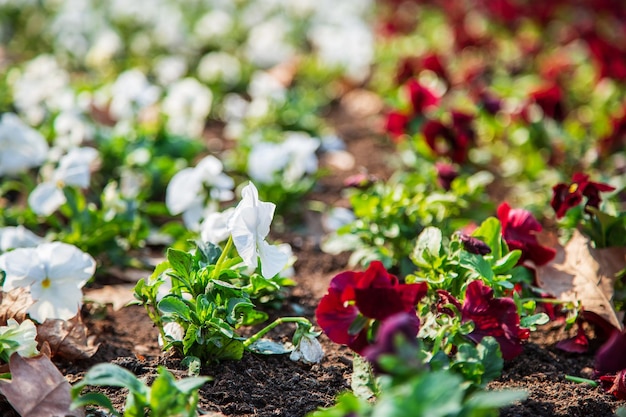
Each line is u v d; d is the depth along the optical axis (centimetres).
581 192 160
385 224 166
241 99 248
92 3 307
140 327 158
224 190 172
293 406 145
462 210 177
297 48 309
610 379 148
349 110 256
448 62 283
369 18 342
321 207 185
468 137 187
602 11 303
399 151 209
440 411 126
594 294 155
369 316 140
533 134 198
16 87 214
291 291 166
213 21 296
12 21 309
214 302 148
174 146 195
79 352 151
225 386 147
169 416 138
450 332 144
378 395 141
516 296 150
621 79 232
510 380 150
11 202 185
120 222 170
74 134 188
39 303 151
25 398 142
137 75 205
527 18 311
